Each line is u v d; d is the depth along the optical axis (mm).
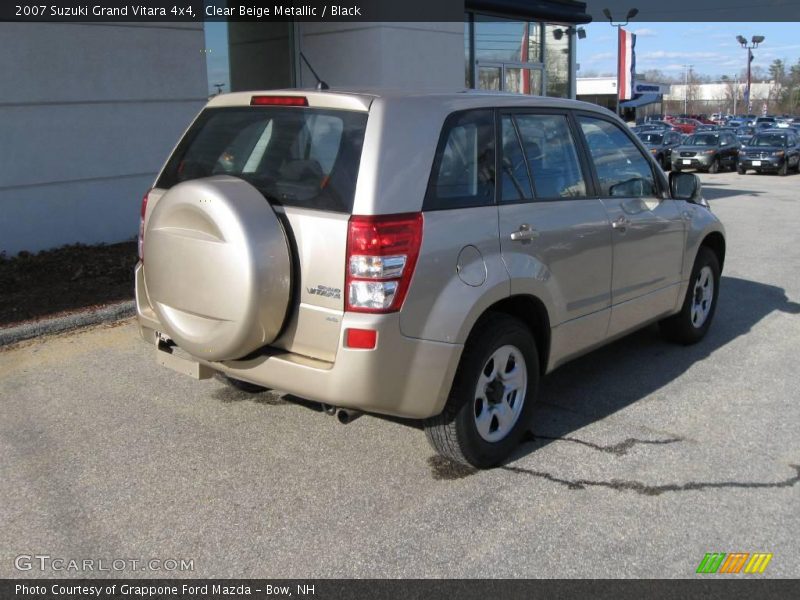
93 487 3920
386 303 3438
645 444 4465
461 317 3693
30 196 8359
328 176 3582
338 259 3451
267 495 3857
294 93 3898
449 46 12805
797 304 7750
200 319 3693
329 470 4117
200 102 9805
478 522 3629
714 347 6316
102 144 8891
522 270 4039
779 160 28422
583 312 4629
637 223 5047
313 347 3578
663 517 3686
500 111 4211
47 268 7758
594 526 3600
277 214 3629
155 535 3508
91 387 5223
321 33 12070
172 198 3705
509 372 4180
